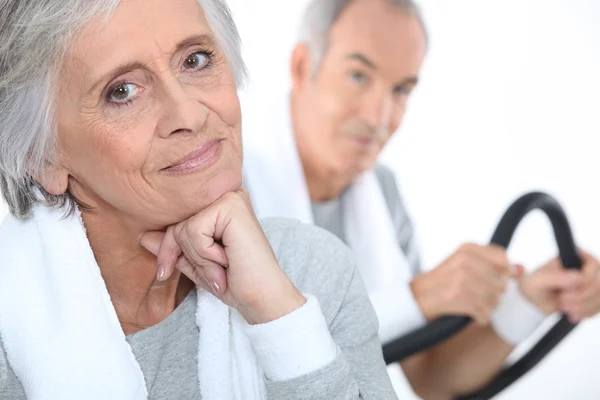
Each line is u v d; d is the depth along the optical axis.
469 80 2.32
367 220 1.86
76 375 0.87
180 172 0.84
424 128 2.30
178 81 0.82
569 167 2.43
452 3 2.29
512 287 1.67
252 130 1.80
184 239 0.88
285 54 2.02
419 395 1.82
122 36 0.79
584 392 2.32
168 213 0.87
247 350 0.95
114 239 0.93
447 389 1.75
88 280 0.89
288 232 1.05
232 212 0.87
